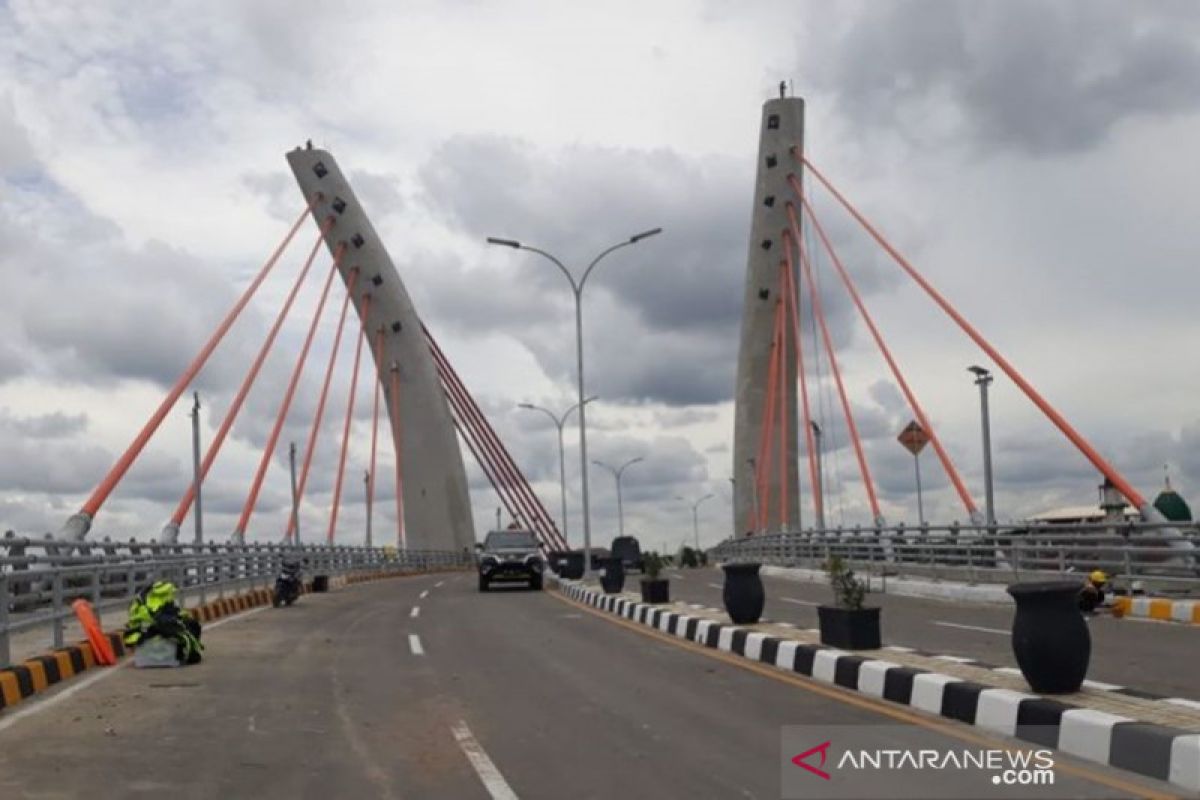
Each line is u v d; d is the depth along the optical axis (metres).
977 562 28.56
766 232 71.88
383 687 13.66
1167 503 32.66
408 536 78.88
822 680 13.55
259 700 12.65
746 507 72.38
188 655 15.91
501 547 39.00
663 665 15.49
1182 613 19.69
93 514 29.45
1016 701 9.88
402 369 79.44
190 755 9.63
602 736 10.32
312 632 21.31
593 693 12.97
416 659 16.59
